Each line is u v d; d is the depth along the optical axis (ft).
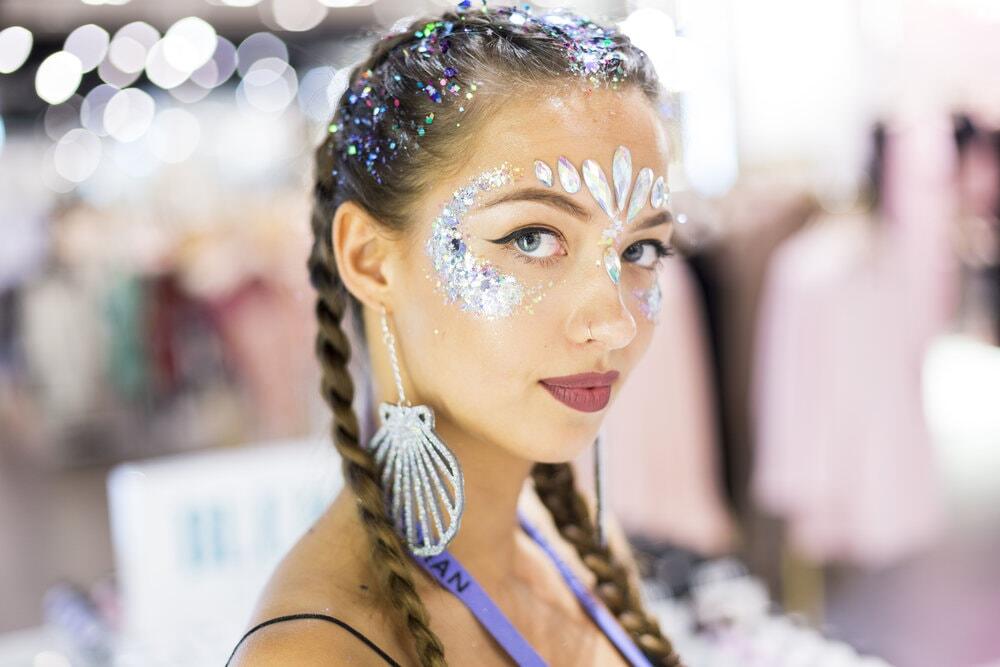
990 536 13.35
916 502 10.42
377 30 4.07
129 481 7.34
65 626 8.14
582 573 4.46
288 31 12.48
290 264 16.80
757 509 11.37
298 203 16.11
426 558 3.49
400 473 3.45
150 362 17.60
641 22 4.46
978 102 9.30
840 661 7.26
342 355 3.62
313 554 3.33
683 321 10.73
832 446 10.36
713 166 10.41
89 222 16.94
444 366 3.29
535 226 3.18
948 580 12.21
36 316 17.24
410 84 3.28
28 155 16.30
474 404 3.27
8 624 13.10
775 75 10.23
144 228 17.06
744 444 11.25
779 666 7.23
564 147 3.15
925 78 9.52
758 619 7.85
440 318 3.26
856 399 10.24
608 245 3.20
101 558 15.20
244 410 17.52
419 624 3.10
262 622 3.06
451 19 3.54
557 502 4.45
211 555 7.44
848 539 10.45
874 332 10.19
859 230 10.23
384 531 3.26
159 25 11.35
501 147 3.16
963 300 12.78
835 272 10.21
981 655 10.56
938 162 9.72
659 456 10.77
